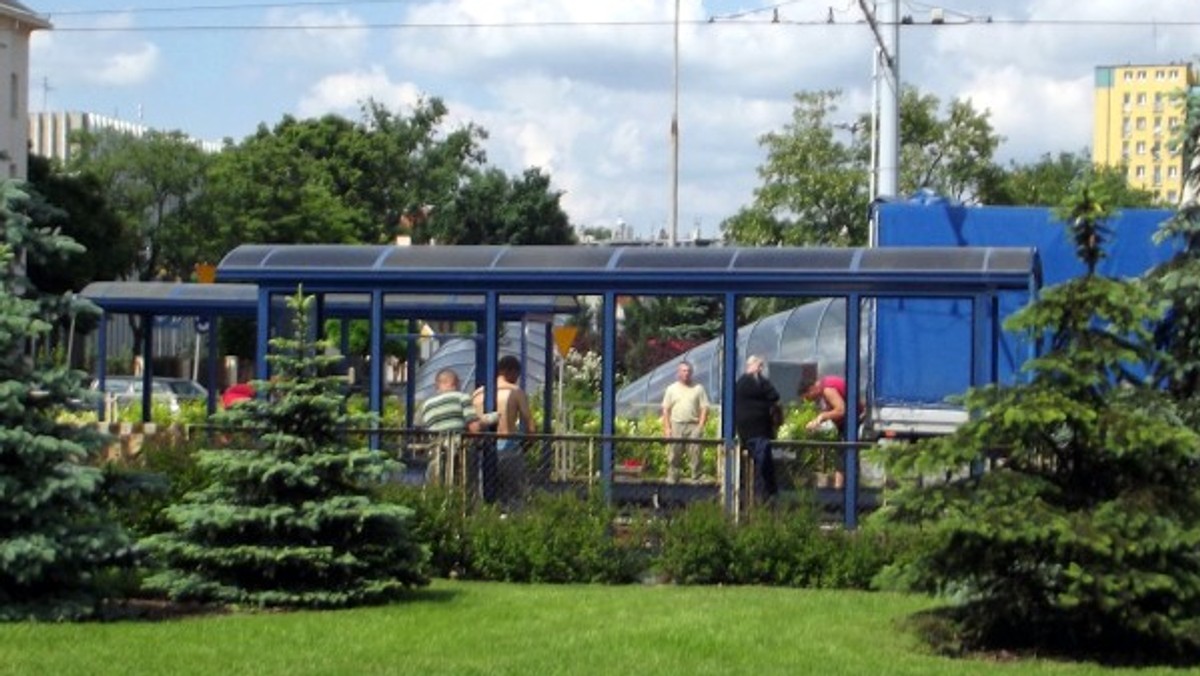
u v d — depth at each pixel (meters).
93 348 40.28
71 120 100.94
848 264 19.66
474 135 84.06
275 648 11.91
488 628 12.88
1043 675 11.08
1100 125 149.50
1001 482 11.55
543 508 16.64
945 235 22.92
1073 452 11.77
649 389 31.36
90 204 58.19
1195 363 14.62
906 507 11.78
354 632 12.66
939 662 11.55
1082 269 22.34
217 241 67.69
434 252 20.92
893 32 30.95
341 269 20.86
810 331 29.22
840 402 22.47
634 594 15.16
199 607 14.02
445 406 17.78
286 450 14.20
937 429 22.06
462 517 16.66
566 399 28.36
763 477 17.14
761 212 51.03
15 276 12.97
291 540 14.17
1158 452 11.51
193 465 16.81
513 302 24.08
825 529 16.31
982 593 12.08
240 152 70.06
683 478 17.34
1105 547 11.06
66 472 12.97
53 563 12.86
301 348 14.49
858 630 12.81
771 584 16.19
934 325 22.17
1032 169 57.38
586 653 11.79
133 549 13.28
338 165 79.38
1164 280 14.86
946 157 52.69
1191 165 16.08
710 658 11.65
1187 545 11.16
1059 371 11.59
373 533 14.48
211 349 29.56
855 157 50.97
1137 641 11.83
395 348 29.42
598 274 20.14
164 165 67.19
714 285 19.84
